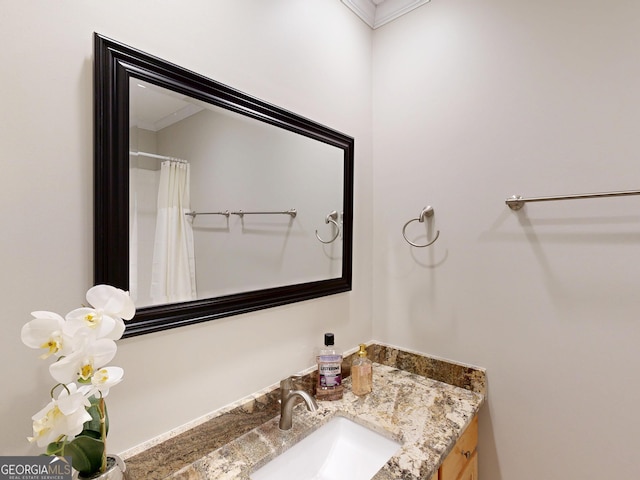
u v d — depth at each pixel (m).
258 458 0.89
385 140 1.54
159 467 0.80
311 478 1.00
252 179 1.04
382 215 1.55
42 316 0.52
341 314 1.41
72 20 0.68
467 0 1.30
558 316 1.10
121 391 0.75
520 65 1.18
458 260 1.32
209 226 0.92
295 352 1.20
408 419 1.07
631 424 0.98
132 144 0.76
